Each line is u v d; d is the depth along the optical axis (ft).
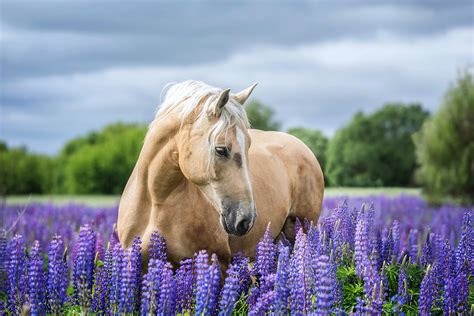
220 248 26.27
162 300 20.99
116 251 22.48
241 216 22.98
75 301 24.06
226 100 23.41
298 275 21.63
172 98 25.96
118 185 225.97
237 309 24.76
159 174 25.36
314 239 27.04
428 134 110.42
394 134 291.38
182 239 25.85
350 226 30.68
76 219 64.18
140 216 26.48
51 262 23.35
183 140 24.13
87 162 224.94
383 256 30.01
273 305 21.13
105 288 23.20
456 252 27.73
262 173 30.53
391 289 26.73
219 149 23.12
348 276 26.55
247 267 25.43
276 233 31.63
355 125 290.76
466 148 106.63
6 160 253.65
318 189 34.53
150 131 26.21
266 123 98.32
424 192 108.58
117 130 359.05
